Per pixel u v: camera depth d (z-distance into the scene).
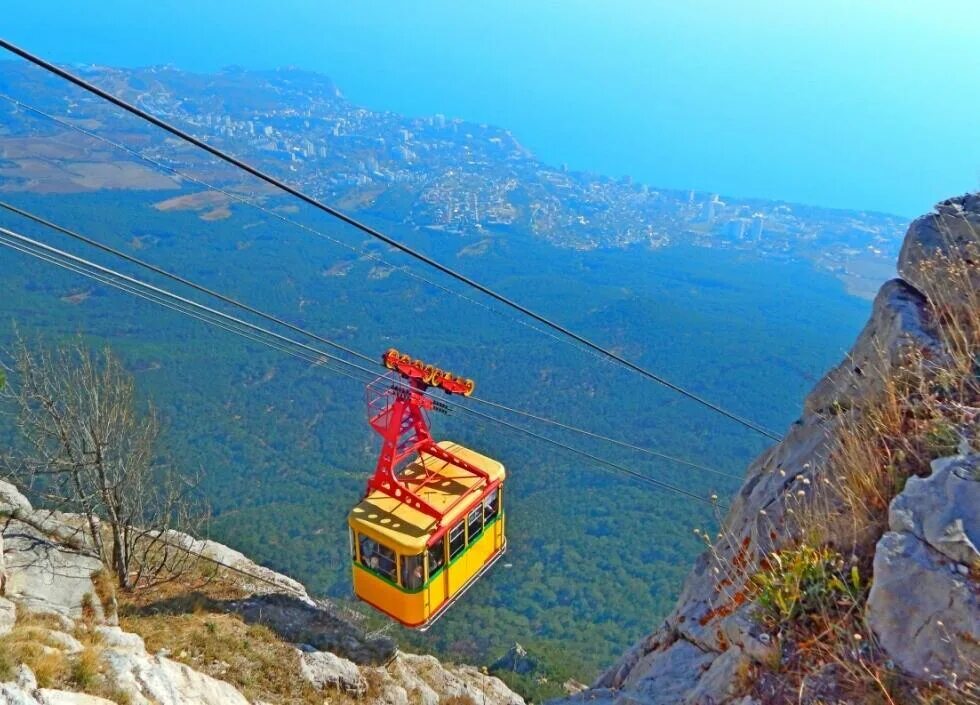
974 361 5.39
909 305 6.78
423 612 15.98
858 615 4.43
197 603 18.22
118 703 9.19
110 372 17.22
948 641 3.86
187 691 10.73
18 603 12.80
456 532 16.41
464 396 16.58
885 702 3.86
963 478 4.37
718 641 6.48
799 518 5.58
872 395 6.00
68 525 16.48
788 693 4.39
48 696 8.44
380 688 17.39
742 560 6.73
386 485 16.52
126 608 16.55
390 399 16.33
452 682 20.16
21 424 15.63
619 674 8.98
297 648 17.36
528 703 22.12
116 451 17.30
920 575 4.10
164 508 19.17
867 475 5.14
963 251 6.73
